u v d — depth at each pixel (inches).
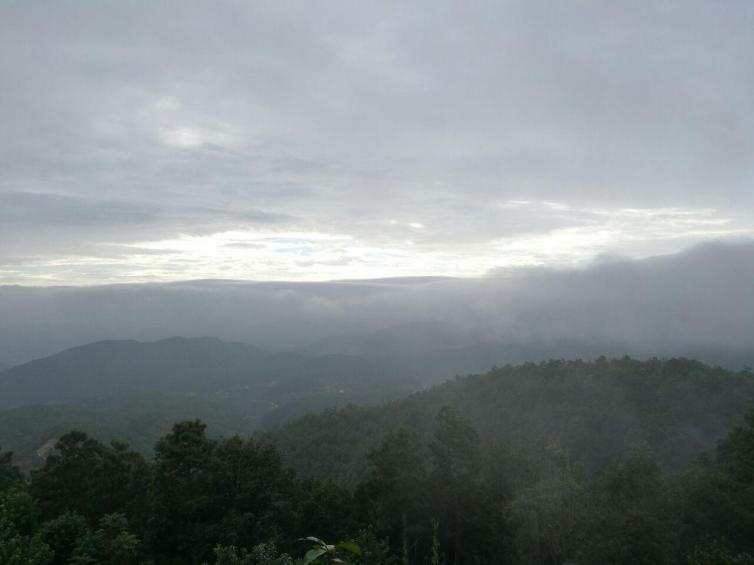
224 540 608.7
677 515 418.9
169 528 666.8
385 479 778.2
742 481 500.7
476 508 642.8
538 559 471.5
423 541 634.8
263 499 702.5
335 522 726.5
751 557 341.7
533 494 520.4
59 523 500.4
